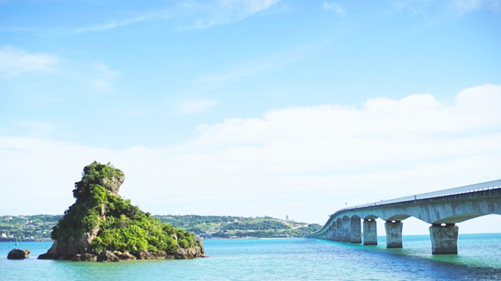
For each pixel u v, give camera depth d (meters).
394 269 72.81
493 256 97.25
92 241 91.38
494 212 68.62
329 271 73.38
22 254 103.69
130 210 102.00
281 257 114.50
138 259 91.69
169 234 102.88
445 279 58.06
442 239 93.75
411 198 100.31
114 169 108.69
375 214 141.62
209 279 62.56
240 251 160.88
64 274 67.38
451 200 80.50
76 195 103.12
